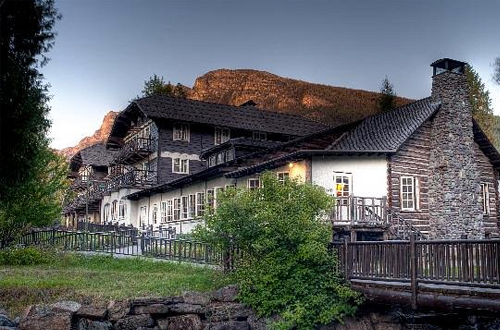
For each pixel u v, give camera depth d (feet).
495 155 105.29
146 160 161.89
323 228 55.21
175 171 151.33
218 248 58.44
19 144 56.39
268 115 169.89
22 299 46.14
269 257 53.57
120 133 184.96
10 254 67.87
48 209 82.74
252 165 107.14
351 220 79.56
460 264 42.80
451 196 91.56
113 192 169.58
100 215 185.78
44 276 55.67
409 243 46.70
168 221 136.98
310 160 89.92
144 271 62.59
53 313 43.04
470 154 95.14
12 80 54.95
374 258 50.34
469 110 96.78
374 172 89.25
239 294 52.08
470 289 42.29
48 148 85.66
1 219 77.56
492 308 39.29
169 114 149.79
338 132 104.88
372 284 50.39
